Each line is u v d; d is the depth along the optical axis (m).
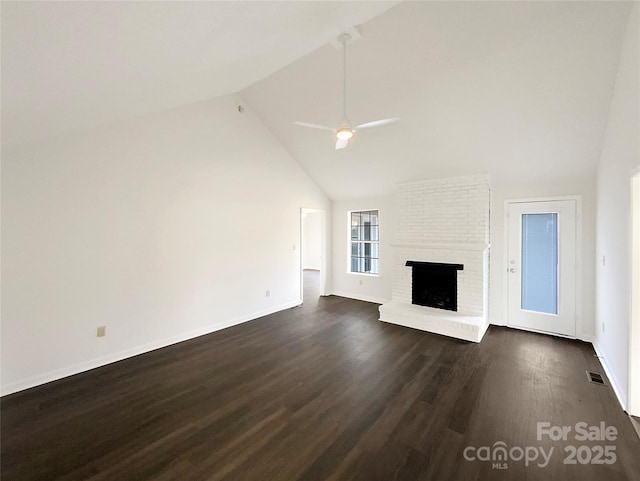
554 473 1.69
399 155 4.38
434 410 2.29
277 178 5.18
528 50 2.49
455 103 3.21
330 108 3.85
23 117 1.96
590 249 3.73
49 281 2.76
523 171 3.94
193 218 3.94
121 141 3.21
